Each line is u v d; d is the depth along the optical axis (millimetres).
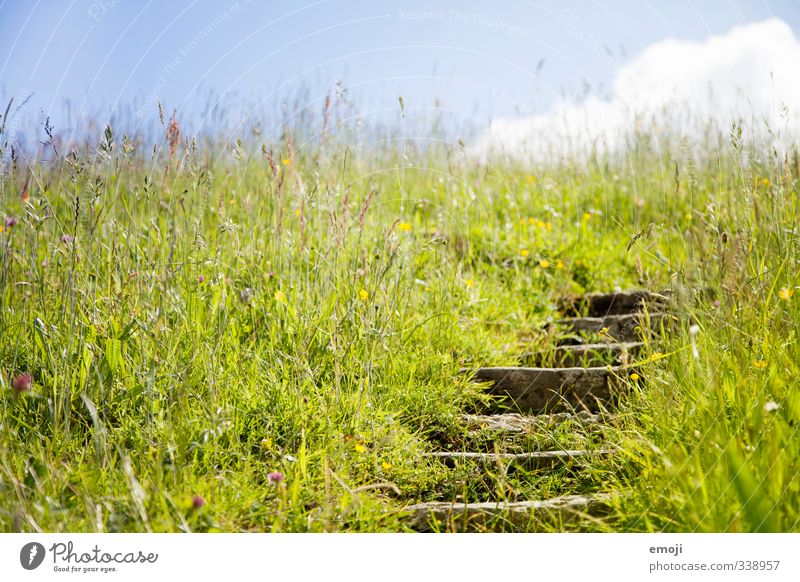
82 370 3252
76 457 2967
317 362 3709
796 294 3371
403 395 3670
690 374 3227
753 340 3256
